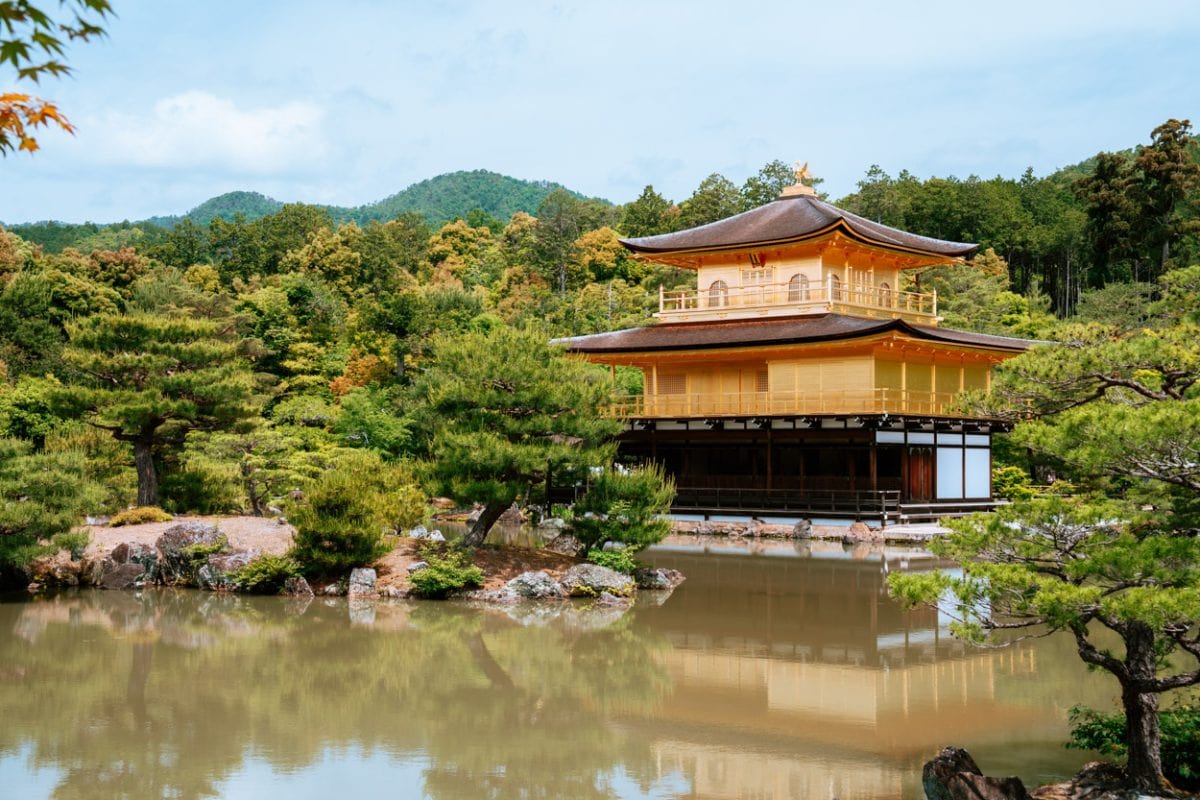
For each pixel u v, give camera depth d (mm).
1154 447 15688
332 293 117312
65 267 106188
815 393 59188
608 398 40594
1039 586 15773
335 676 27375
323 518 38344
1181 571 15445
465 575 37656
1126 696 16766
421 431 74062
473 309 99938
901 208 124938
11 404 66188
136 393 48344
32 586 40156
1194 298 25781
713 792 18734
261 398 66000
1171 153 103438
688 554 49062
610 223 164125
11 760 20969
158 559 41281
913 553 49188
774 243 63625
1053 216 133125
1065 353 18781
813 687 25594
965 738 21219
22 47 7129
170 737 22484
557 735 22359
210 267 137250
